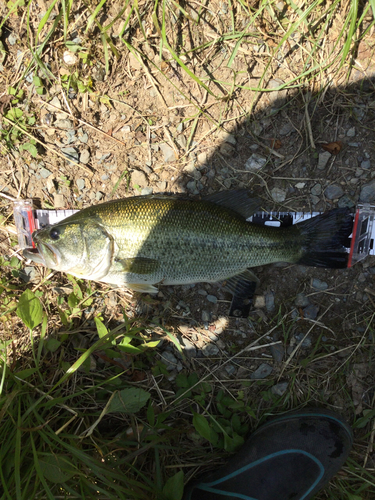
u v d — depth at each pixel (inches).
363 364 16.4
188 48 16.2
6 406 13.2
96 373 16.0
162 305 16.9
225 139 16.5
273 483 15.3
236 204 15.6
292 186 16.5
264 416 16.5
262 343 16.6
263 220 16.7
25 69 16.3
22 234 16.8
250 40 16.0
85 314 16.8
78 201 16.9
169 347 16.8
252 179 16.6
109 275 15.1
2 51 16.2
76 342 16.6
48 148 16.7
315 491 15.2
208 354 16.7
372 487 16.0
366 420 15.9
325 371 16.5
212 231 14.7
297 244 15.4
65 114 16.6
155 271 14.9
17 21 16.2
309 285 16.7
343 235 15.5
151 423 15.1
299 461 15.4
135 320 15.1
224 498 15.2
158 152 16.7
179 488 13.9
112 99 16.5
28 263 17.0
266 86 16.3
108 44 16.0
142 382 16.4
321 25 15.8
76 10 15.9
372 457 16.1
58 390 14.8
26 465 14.0
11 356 16.3
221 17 15.9
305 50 16.0
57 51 16.2
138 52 16.1
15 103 16.5
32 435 13.4
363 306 16.5
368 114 16.1
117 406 13.9
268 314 16.8
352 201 16.3
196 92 16.4
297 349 16.6
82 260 15.0
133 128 16.6
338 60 15.9
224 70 16.3
